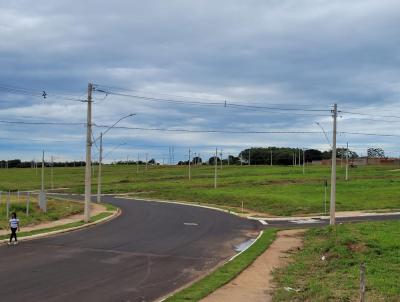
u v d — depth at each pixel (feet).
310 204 178.09
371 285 49.32
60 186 353.31
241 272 61.98
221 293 50.44
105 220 131.64
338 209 169.99
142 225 121.29
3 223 111.55
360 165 495.00
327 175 333.62
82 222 122.52
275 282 56.13
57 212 145.89
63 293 49.08
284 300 46.50
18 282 53.62
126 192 285.02
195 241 93.97
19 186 354.95
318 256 72.84
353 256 67.72
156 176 405.59
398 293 45.80
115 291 50.88
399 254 67.05
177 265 67.87
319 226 123.75
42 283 53.42
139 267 65.41
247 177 337.11
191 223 128.36
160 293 50.88
